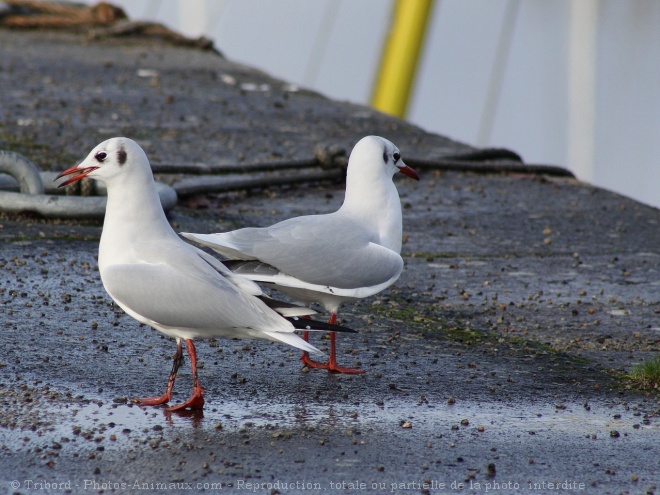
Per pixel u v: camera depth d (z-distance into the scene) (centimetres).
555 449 801
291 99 2317
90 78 2328
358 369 980
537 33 3897
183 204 1537
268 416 851
